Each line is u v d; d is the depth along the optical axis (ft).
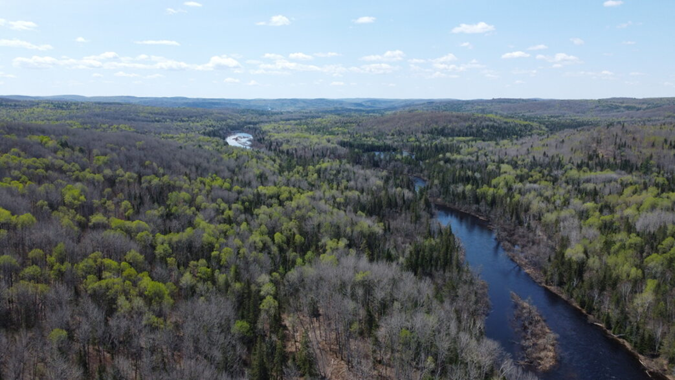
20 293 269.44
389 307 329.52
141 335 268.00
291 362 270.87
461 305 354.33
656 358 313.94
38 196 435.53
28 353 240.32
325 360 289.74
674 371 296.10
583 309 382.83
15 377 216.54
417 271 412.36
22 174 489.67
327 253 414.82
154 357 254.27
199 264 366.84
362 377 272.10
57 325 258.98
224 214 509.35
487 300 390.01
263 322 311.06
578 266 416.67
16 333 255.50
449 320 309.83
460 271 414.82
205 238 406.62
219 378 239.91
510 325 354.13
